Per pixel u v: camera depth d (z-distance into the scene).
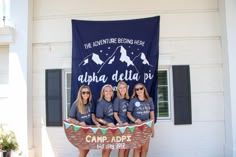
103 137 4.66
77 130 4.70
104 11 5.59
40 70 5.67
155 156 5.44
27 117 5.36
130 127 4.65
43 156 5.55
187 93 5.45
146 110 4.74
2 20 5.55
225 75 5.34
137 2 5.57
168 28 5.55
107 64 5.39
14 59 5.46
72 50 5.45
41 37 5.69
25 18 5.52
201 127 5.46
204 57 5.53
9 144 4.95
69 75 5.66
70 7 5.66
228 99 5.22
